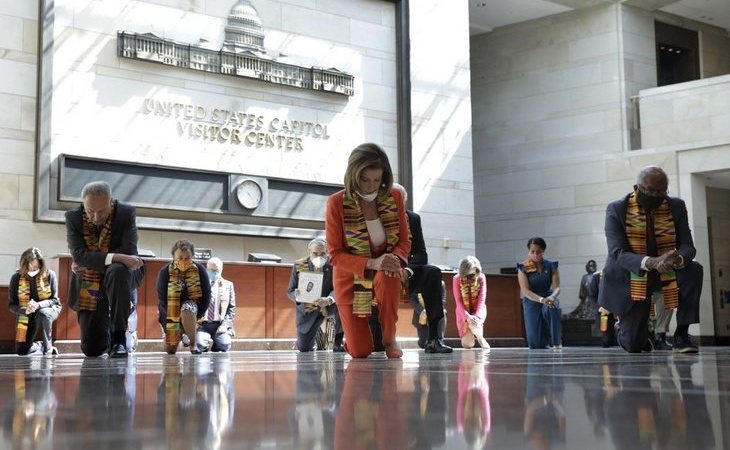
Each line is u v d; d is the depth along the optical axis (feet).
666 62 74.43
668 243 22.59
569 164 72.23
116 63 50.93
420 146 62.75
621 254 22.49
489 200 76.74
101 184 23.16
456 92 65.00
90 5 50.29
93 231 23.72
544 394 6.41
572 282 71.36
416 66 63.10
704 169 65.67
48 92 48.42
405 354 22.98
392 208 19.02
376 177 18.61
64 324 41.39
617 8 70.79
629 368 11.78
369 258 18.79
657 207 22.58
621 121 69.82
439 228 63.05
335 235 19.08
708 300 66.44
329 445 3.54
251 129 55.67
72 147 49.08
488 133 77.15
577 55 72.64
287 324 47.57
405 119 62.34
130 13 51.70
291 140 57.41
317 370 12.08
